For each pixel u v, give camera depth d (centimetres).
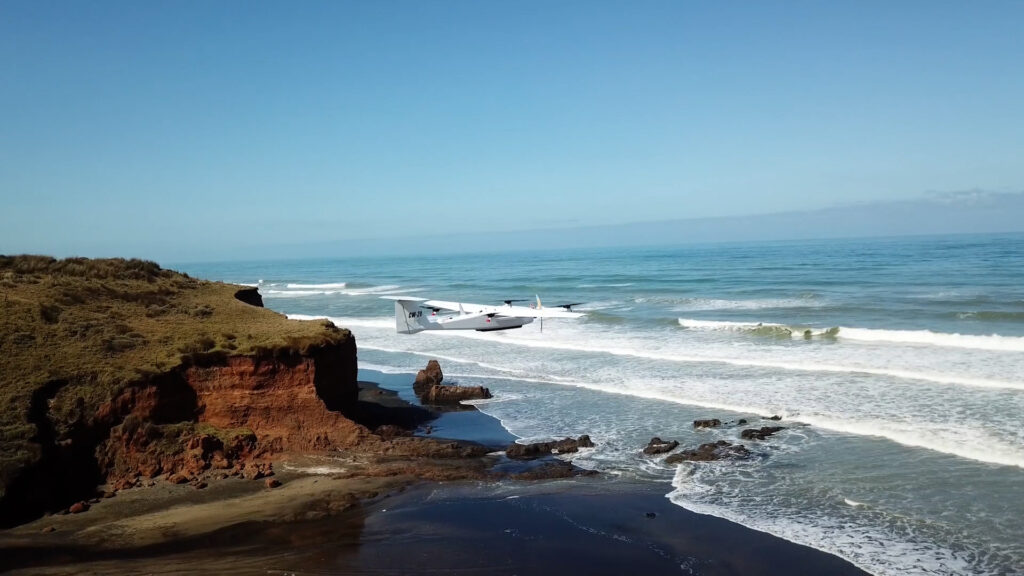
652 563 1371
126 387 1900
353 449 2088
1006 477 1670
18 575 1289
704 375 3056
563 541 1477
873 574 1273
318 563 1368
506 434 2378
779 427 2231
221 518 1596
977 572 1252
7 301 2152
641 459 2036
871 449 1953
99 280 2684
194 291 2872
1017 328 3616
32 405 1744
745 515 1584
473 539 1490
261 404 2083
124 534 1504
